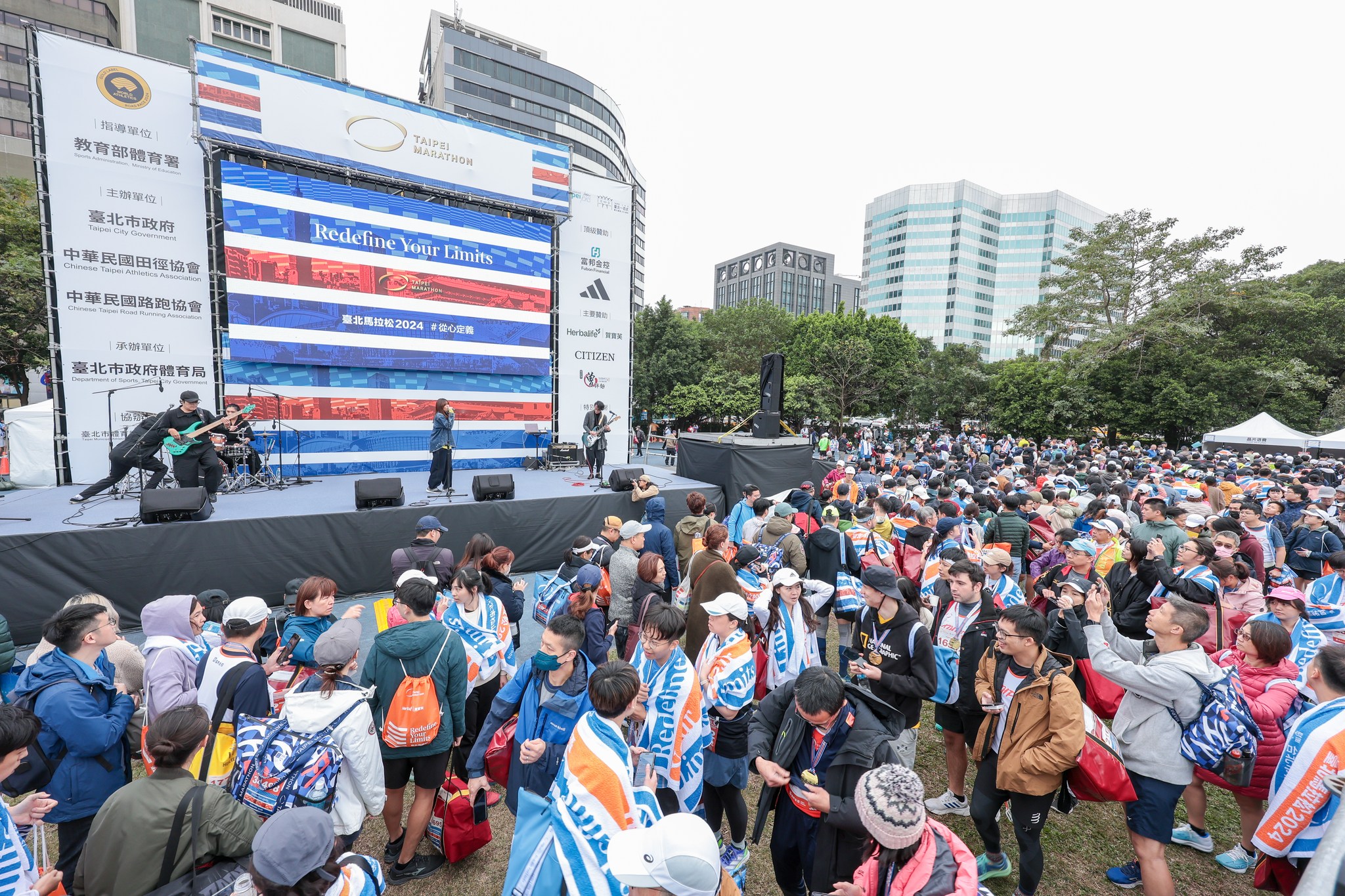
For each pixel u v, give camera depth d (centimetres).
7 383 3080
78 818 287
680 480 1389
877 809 189
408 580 373
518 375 1449
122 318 995
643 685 339
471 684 418
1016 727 324
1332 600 524
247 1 4550
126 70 973
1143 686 319
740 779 354
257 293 1095
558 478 1309
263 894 170
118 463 858
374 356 1234
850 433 3788
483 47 6625
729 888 243
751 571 574
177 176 1027
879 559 664
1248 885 367
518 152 1372
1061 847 407
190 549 753
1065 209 10056
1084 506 825
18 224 2106
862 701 278
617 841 183
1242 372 3253
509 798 324
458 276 1327
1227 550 615
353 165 1166
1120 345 3481
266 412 1138
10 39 3641
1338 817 88
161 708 331
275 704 360
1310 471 1562
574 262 1525
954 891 189
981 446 2955
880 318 4288
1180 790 318
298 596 379
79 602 307
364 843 402
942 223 9969
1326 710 283
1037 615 325
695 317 13175
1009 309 10269
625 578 580
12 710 228
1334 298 3447
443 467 1056
